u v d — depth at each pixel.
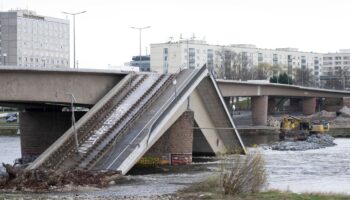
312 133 165.25
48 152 79.94
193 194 59.28
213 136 107.94
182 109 97.12
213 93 103.00
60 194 62.62
